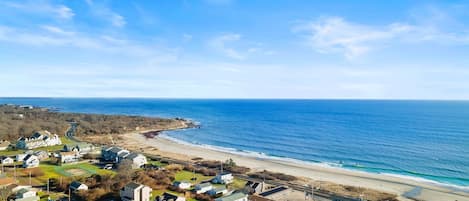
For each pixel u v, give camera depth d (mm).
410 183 80500
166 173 77625
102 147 109312
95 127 171875
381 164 103188
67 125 175625
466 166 98688
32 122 167875
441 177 86875
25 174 75250
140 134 169500
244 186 71000
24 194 56250
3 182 63312
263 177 81750
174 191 64625
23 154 93062
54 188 63906
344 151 125375
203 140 156625
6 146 111375
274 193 66875
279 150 130000
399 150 124625
